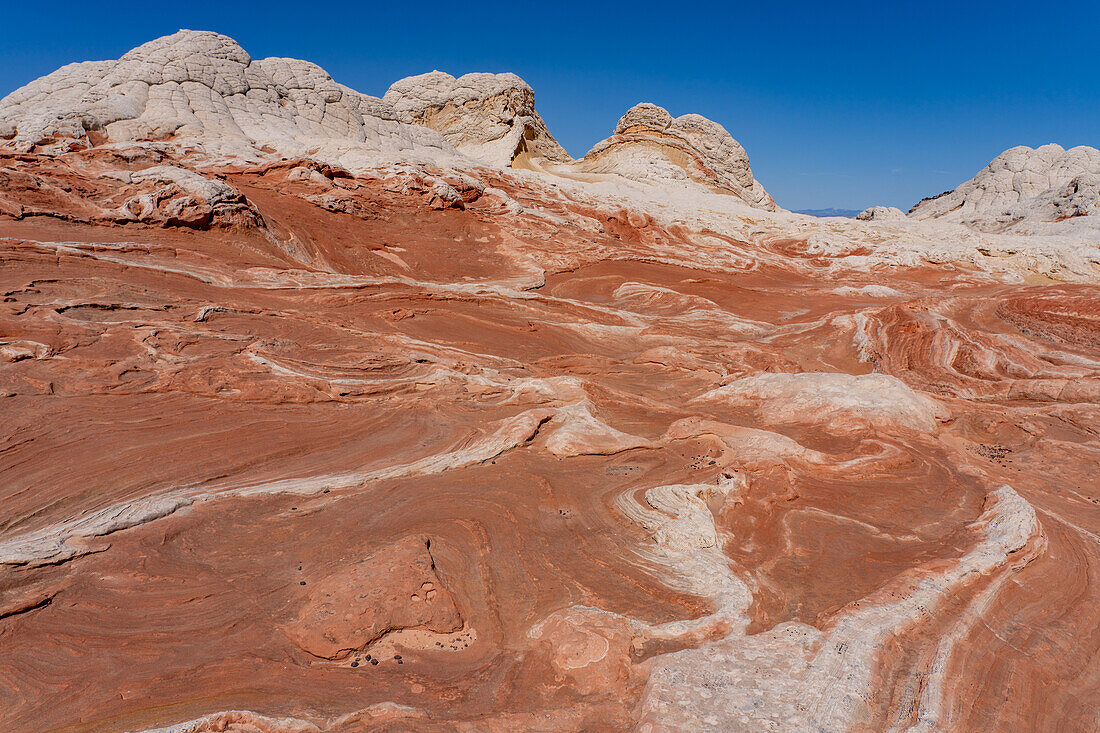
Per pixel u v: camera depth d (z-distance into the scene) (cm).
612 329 2272
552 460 1166
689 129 6744
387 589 693
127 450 1047
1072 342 1870
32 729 529
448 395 1466
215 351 1445
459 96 6619
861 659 618
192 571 766
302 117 3988
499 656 649
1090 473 1192
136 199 2162
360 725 545
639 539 897
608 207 4412
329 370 1478
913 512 1009
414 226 3303
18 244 1616
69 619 669
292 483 1012
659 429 1371
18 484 913
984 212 6975
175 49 3603
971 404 1562
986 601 741
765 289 3547
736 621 708
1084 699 597
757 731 530
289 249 2469
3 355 1208
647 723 540
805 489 1080
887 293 3409
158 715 549
